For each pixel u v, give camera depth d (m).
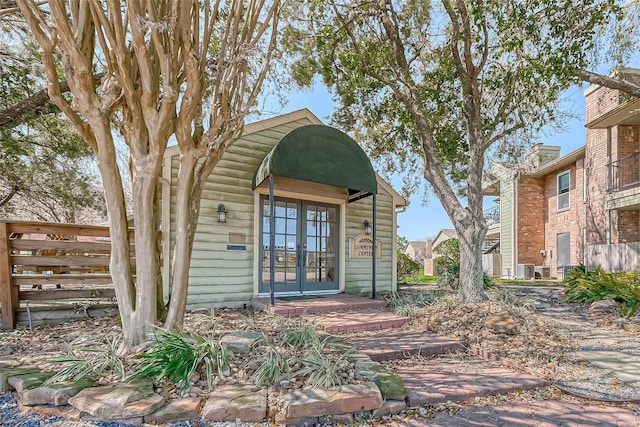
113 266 3.38
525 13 5.57
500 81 6.73
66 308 4.77
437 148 7.58
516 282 11.81
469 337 4.52
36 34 2.81
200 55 3.52
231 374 2.83
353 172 6.66
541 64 5.77
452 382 3.21
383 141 9.23
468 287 6.26
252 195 6.75
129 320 3.31
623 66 7.17
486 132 7.32
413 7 6.75
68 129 8.28
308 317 5.38
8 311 4.32
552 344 4.36
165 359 2.77
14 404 2.51
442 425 2.55
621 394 3.09
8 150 7.36
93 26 3.34
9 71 6.79
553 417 2.69
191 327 4.22
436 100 7.35
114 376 2.73
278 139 7.16
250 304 6.47
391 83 6.89
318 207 7.72
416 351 4.03
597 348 4.32
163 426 2.27
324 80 7.61
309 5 6.71
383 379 2.92
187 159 3.52
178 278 3.52
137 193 3.38
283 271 7.10
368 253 8.30
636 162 10.05
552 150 14.86
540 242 15.00
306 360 2.99
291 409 2.38
